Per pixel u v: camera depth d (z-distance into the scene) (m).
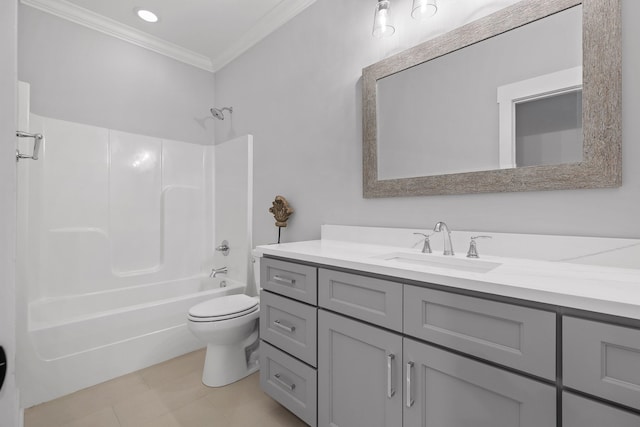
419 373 0.94
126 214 2.50
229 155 2.79
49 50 2.17
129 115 2.55
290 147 2.22
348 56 1.83
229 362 1.83
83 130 2.29
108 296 2.34
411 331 0.96
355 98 1.80
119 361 1.89
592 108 1.04
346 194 1.85
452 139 1.39
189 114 2.92
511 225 1.24
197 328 1.70
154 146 2.67
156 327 2.04
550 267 1.01
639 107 0.98
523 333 0.75
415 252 1.38
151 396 1.69
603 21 1.02
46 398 1.65
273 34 2.37
